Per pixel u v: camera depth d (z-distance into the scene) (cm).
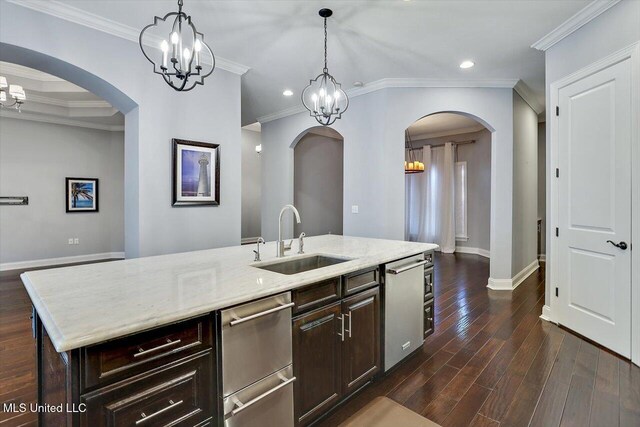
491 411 192
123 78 301
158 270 186
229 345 135
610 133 260
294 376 161
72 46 273
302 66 387
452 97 439
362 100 467
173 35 187
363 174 468
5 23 244
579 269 292
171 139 332
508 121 441
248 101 516
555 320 321
